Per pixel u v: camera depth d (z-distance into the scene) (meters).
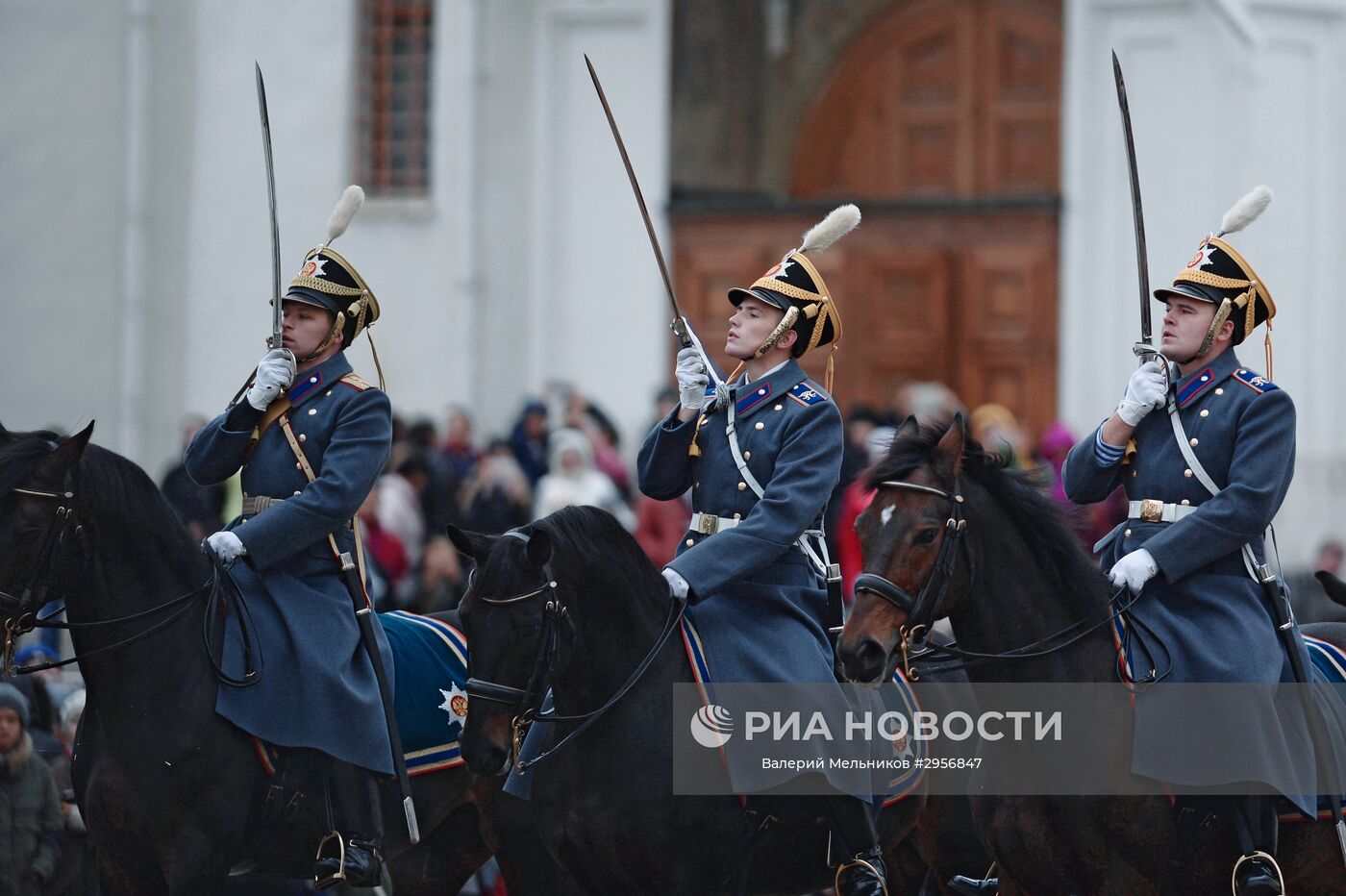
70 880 34.09
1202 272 26.69
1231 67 66.19
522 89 74.25
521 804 28.73
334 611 28.78
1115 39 68.31
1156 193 67.75
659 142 73.69
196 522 45.94
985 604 24.92
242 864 28.62
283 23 75.44
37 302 76.19
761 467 26.58
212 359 75.31
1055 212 71.75
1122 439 26.88
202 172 75.69
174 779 27.33
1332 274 67.44
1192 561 25.64
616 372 73.69
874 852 26.08
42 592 26.23
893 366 74.19
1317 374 67.19
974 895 28.64
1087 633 25.45
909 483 24.11
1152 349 26.77
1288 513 65.50
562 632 24.70
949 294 73.38
